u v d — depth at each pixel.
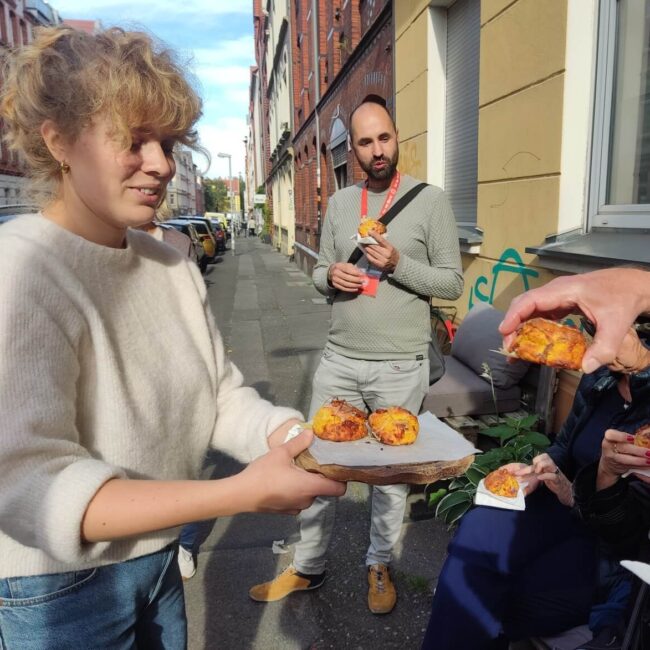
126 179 1.08
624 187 3.11
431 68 5.30
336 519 3.27
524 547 1.83
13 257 0.98
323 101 12.76
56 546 0.89
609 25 3.09
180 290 1.40
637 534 1.59
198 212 94.12
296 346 7.81
